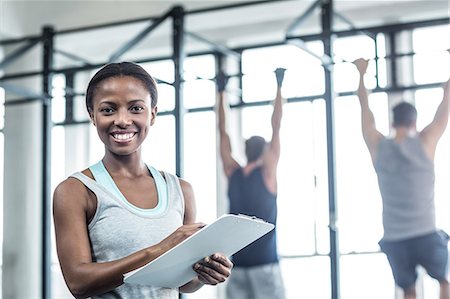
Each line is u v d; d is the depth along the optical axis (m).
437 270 6.09
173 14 6.88
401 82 8.15
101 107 2.11
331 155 6.25
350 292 8.34
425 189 6.09
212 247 2.01
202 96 8.91
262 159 6.38
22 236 8.75
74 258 2.02
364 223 8.34
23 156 8.80
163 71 9.45
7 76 7.32
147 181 2.18
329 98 6.30
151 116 2.20
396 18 8.16
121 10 8.13
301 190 8.63
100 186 2.10
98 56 9.47
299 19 6.18
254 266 6.30
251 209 6.36
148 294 2.10
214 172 8.97
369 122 6.23
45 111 7.30
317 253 8.56
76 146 9.83
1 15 8.34
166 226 2.11
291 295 8.62
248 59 8.91
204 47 9.08
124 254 2.06
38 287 8.87
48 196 7.25
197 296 9.15
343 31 6.34
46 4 8.40
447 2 7.92
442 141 7.87
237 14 7.89
